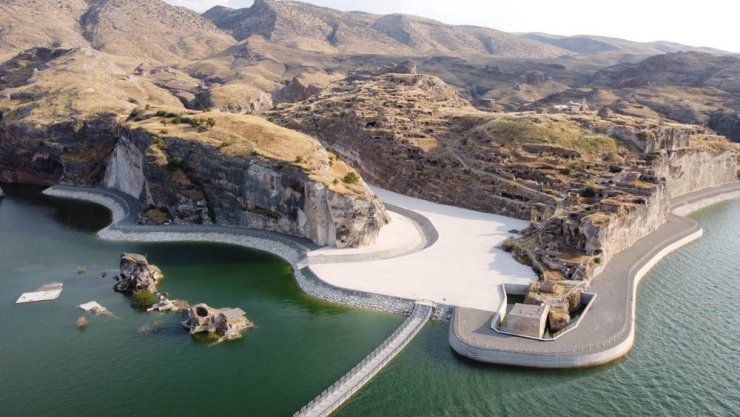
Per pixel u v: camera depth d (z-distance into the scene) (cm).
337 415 7131
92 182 19712
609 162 18038
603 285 10781
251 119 17625
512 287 10775
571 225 12100
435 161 19388
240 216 14638
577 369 8112
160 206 15225
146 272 10981
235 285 11356
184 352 8688
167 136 16075
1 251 13112
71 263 12400
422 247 13650
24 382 7844
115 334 9225
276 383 7881
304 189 13438
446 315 9638
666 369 8212
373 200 14512
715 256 13400
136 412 7225
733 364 8394
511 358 8175
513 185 16950
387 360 8281
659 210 15162
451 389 7688
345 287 10688
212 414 7194
